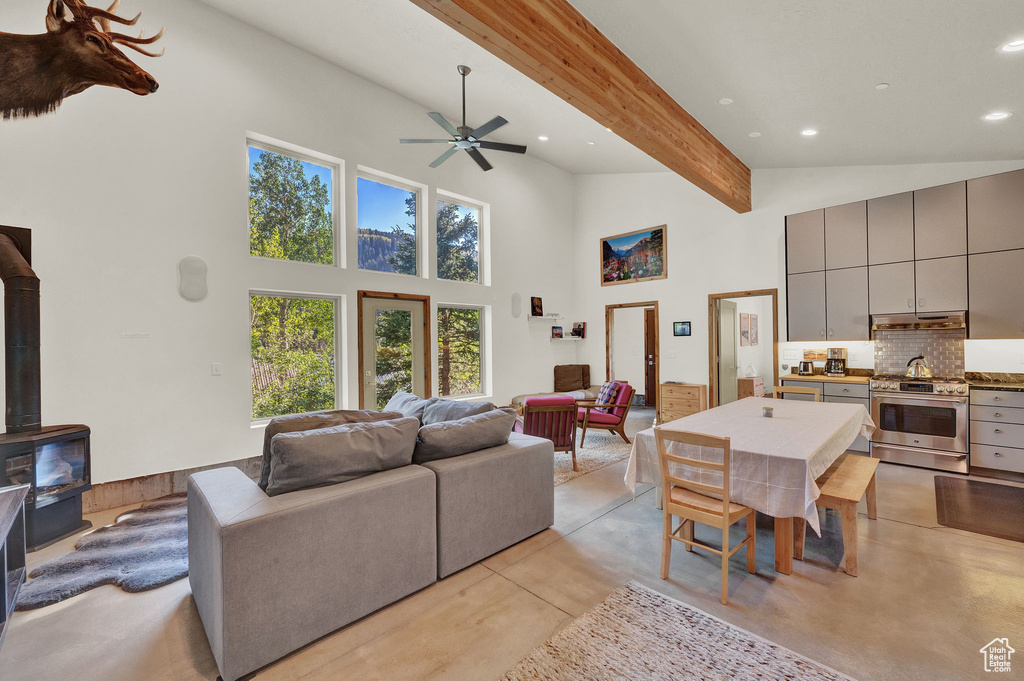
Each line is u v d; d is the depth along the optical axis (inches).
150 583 96.2
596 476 167.5
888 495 141.9
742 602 85.6
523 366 286.5
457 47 165.3
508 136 253.1
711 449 96.3
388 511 84.7
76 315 136.8
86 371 138.6
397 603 87.1
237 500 75.4
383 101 214.4
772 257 231.9
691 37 115.6
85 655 74.2
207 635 77.9
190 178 158.2
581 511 133.4
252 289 175.2
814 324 200.7
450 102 219.9
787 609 83.1
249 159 180.1
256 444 174.1
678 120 157.1
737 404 152.9
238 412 169.5
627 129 136.0
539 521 116.6
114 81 137.8
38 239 130.9
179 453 155.8
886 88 126.3
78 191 137.2
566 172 318.0
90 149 139.3
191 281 157.9
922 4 89.5
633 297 293.3
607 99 123.3
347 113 201.3
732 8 100.8
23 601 89.8
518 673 68.2
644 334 342.6
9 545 85.3
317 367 199.8
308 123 188.5
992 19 91.0
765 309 337.7
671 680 66.0
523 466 111.7
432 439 98.2
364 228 216.4
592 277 315.3
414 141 172.7
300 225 194.4
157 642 77.4
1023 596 86.3
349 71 201.8
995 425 155.4
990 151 165.9
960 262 166.2
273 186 186.7
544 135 243.4
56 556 109.2
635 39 122.9
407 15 153.0
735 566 99.7
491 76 183.5
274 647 70.9
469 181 254.8
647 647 73.2
